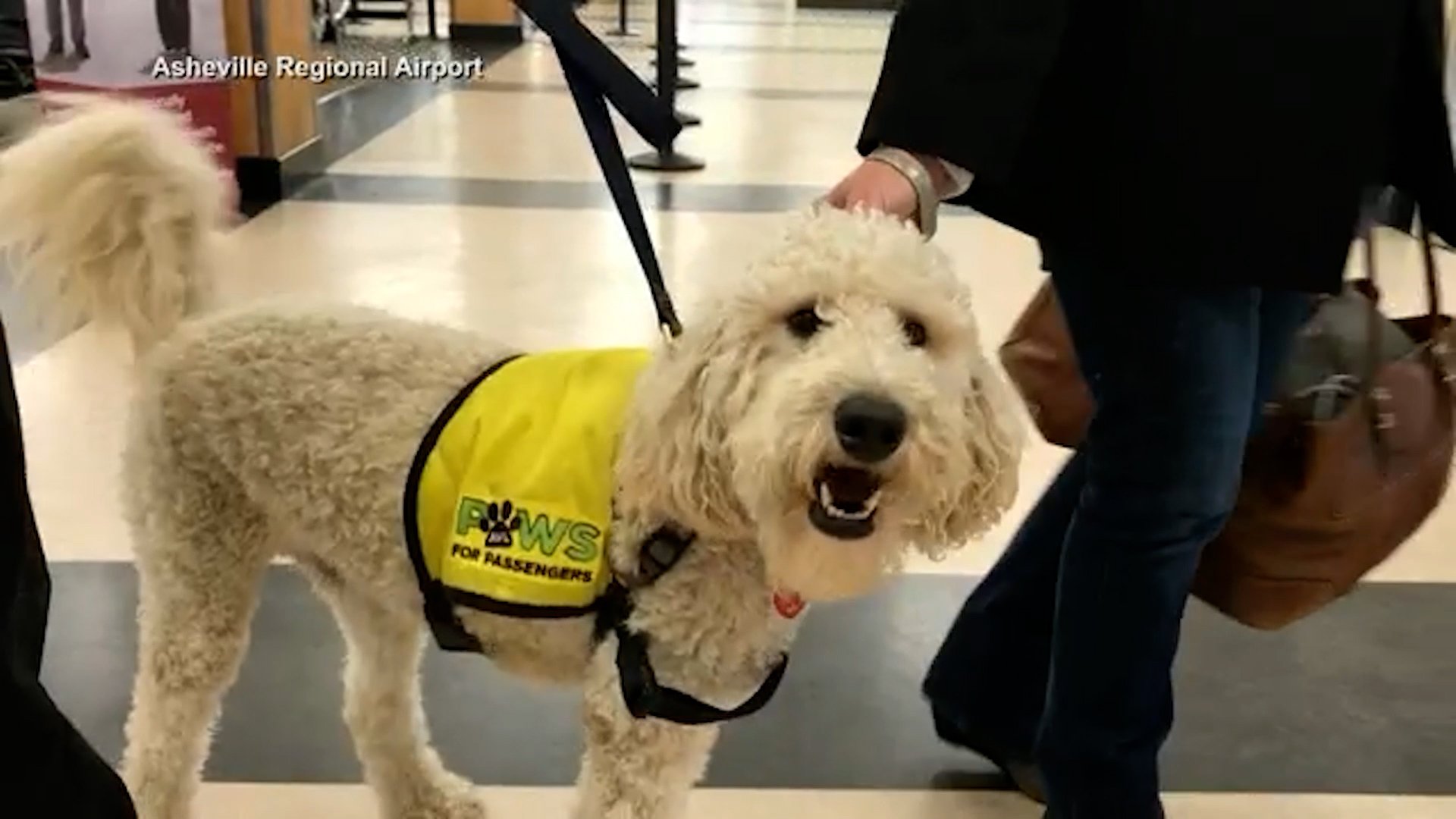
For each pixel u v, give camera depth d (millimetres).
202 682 1928
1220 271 1592
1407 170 1751
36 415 3441
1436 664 2719
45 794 1043
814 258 1473
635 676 1605
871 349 1424
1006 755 2270
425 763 2168
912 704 2539
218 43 5375
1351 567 1954
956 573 2949
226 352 1841
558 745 2389
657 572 1597
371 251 5016
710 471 1500
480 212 5621
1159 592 1799
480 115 7805
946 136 1453
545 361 1747
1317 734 2492
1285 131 1579
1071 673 1876
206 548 1889
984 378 1543
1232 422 1714
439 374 1788
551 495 1635
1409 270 5148
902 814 2254
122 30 5207
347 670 2145
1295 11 1572
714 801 2246
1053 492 2184
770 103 8508
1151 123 1582
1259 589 1965
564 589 1627
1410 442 1938
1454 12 4594
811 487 1419
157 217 1883
